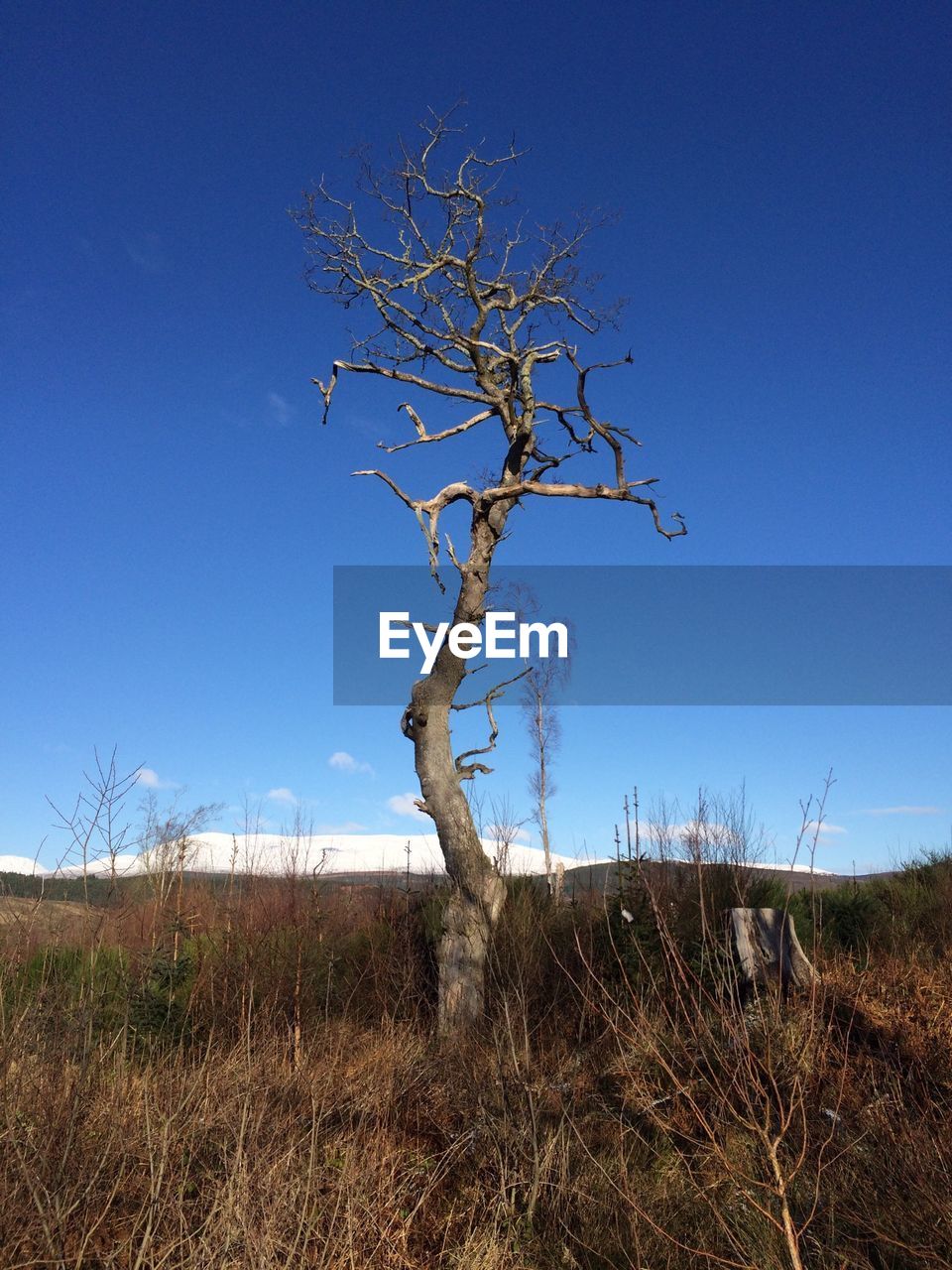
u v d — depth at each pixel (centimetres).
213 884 1005
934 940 896
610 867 922
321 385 1033
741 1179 401
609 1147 505
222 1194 382
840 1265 380
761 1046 512
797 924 911
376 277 1078
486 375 1073
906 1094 492
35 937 555
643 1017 538
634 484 1028
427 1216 436
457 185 1077
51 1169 374
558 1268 400
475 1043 742
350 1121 519
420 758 970
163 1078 530
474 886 909
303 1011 780
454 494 1009
